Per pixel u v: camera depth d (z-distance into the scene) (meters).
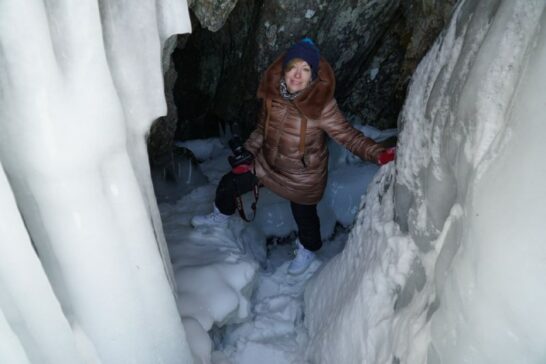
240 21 2.24
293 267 2.06
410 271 1.14
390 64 2.32
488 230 0.71
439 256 0.96
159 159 2.38
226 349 1.76
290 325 1.88
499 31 0.78
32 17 0.68
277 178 1.84
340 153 2.51
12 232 0.72
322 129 1.73
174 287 1.48
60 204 0.82
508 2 0.77
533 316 0.62
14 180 0.81
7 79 0.71
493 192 0.71
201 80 2.65
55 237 0.85
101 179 0.87
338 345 1.41
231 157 1.86
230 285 1.75
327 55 2.18
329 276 1.75
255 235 2.28
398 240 1.20
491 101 0.77
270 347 1.78
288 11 1.96
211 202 2.35
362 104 2.51
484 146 0.78
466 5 1.01
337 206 2.37
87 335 0.96
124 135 0.89
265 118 1.77
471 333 0.73
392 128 2.54
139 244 0.98
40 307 0.79
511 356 0.66
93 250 0.88
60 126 0.76
